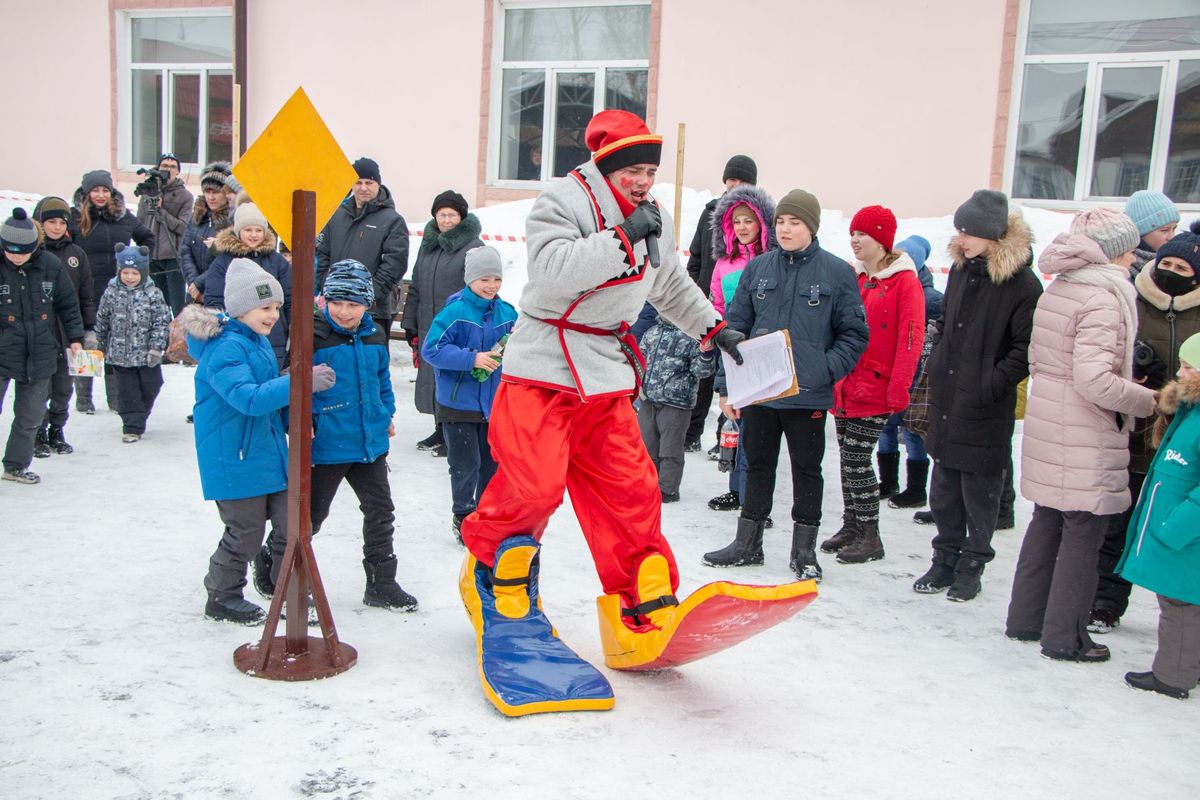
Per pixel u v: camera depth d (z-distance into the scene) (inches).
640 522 138.9
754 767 115.5
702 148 406.9
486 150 445.7
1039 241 346.6
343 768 110.8
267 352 152.9
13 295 219.1
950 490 180.9
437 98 450.9
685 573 186.7
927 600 179.6
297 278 129.2
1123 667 153.3
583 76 435.5
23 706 122.0
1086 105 364.5
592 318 133.5
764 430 187.0
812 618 167.3
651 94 412.8
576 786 109.1
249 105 481.4
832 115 386.6
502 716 124.8
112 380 289.9
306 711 124.0
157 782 106.5
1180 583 138.2
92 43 512.4
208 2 489.1
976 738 126.5
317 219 129.8
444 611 160.7
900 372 193.6
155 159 517.7
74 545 184.4
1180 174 358.0
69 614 151.9
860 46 380.5
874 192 384.2
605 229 132.0
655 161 132.6
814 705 133.3
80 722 118.6
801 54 388.5
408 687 132.0
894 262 199.6
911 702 136.2
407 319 266.8
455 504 193.9
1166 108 356.2
